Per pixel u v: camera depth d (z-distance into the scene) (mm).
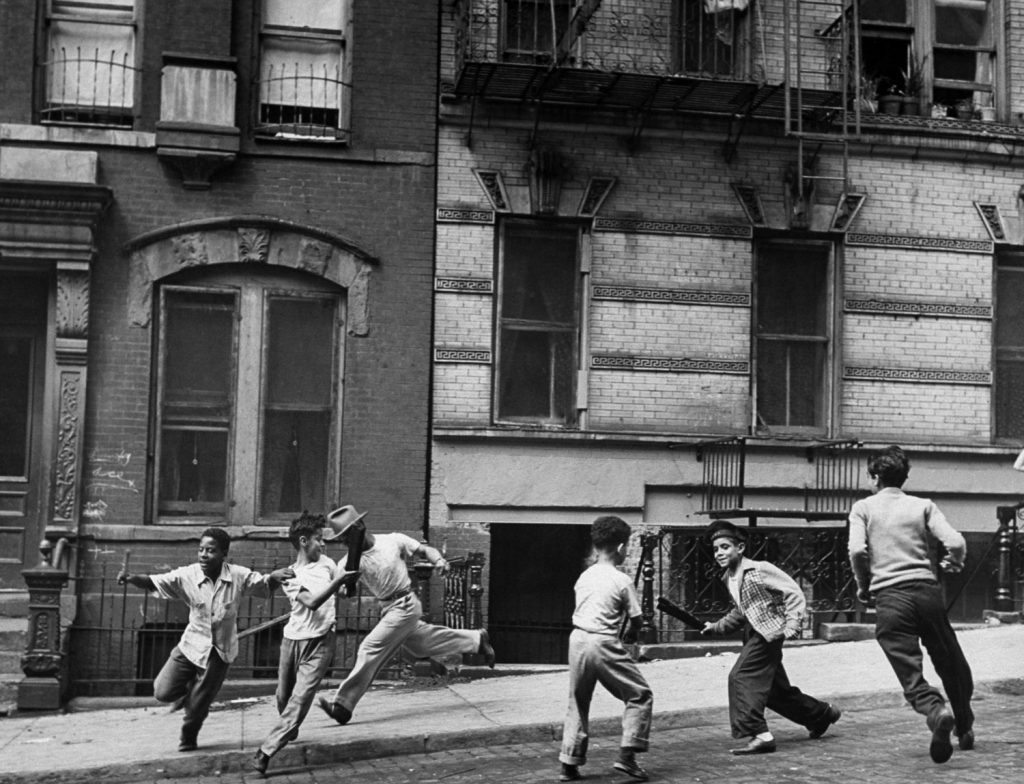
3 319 13516
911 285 14680
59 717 11297
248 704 11742
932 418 14602
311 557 9172
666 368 14133
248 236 13461
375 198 13766
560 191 14031
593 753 8812
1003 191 14938
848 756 8211
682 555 13766
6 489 13391
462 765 8664
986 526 14602
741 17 14656
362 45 13883
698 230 14289
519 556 14070
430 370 13758
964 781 7355
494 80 13359
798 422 14547
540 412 14117
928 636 7941
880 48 15195
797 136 13562
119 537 12969
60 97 13469
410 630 9844
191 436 13484
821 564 13422
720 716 9695
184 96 13344
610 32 14305
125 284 13258
